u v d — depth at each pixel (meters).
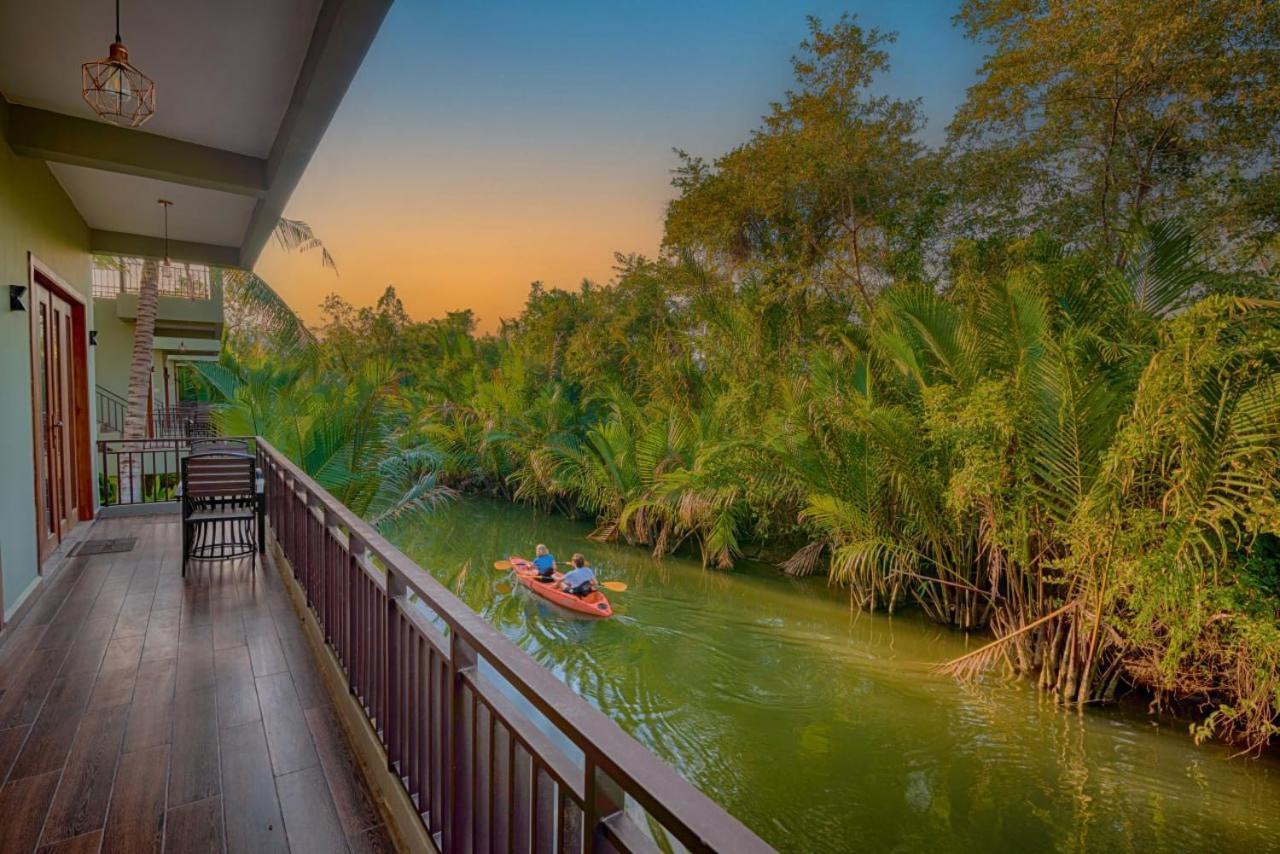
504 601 8.81
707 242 14.05
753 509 10.39
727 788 4.67
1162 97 7.73
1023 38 8.65
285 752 2.49
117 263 13.59
